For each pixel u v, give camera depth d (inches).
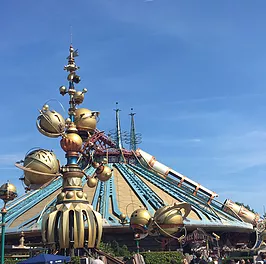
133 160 2947.8
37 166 1049.5
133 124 3309.5
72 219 1047.6
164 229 1130.0
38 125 1102.4
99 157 2615.7
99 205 2268.7
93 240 1064.2
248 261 1583.4
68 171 1093.1
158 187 2650.1
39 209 2306.8
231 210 2650.1
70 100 1188.5
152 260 1240.8
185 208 1153.4
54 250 1043.9
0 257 1032.2
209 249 2047.2
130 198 2365.9
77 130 1157.7
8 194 1019.9
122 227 2033.7
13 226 2151.8
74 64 1203.2
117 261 1111.0
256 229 2513.5
